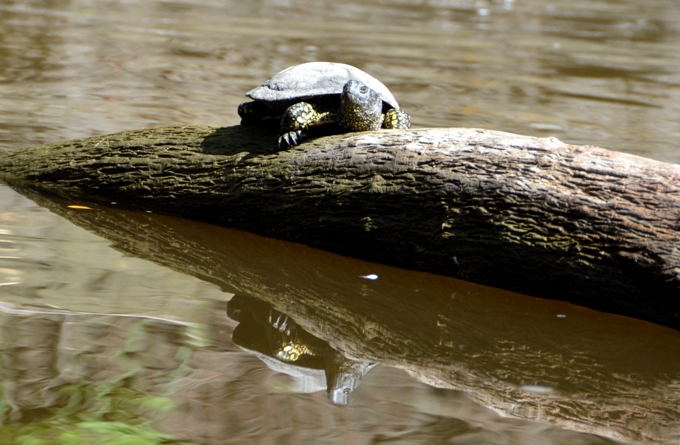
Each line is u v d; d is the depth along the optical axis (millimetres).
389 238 7254
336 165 7465
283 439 4523
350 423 4762
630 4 33000
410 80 16062
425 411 4984
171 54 17359
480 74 17234
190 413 4746
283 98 7816
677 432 4883
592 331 6371
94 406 4742
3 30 18734
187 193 8133
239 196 7871
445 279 7207
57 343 5473
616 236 6422
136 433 4488
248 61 17141
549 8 30672
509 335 6273
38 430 4449
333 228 7496
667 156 11086
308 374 5387
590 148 6918
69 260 7023
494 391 5352
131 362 5305
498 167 6918
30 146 9875
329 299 6742
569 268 6602
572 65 19031
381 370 5578
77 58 16312
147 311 6137
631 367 5832
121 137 8766
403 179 7156
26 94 12961
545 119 13266
